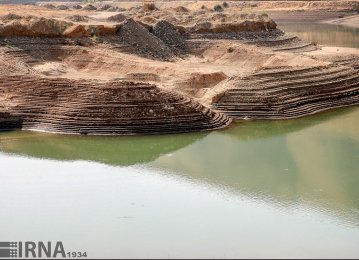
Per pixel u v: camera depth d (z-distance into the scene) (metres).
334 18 143.88
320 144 43.81
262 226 29.88
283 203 32.56
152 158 40.72
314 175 36.84
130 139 45.06
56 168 38.53
